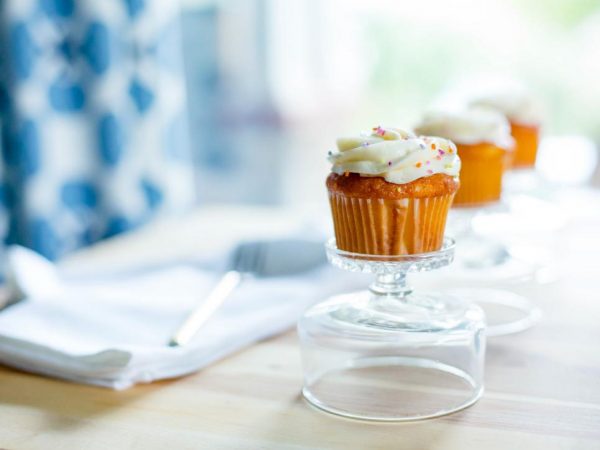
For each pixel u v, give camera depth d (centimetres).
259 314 72
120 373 64
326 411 60
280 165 164
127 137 122
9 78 109
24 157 111
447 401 60
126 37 121
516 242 93
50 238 115
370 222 61
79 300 74
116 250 96
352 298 66
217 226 107
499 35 147
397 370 64
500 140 77
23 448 58
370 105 157
